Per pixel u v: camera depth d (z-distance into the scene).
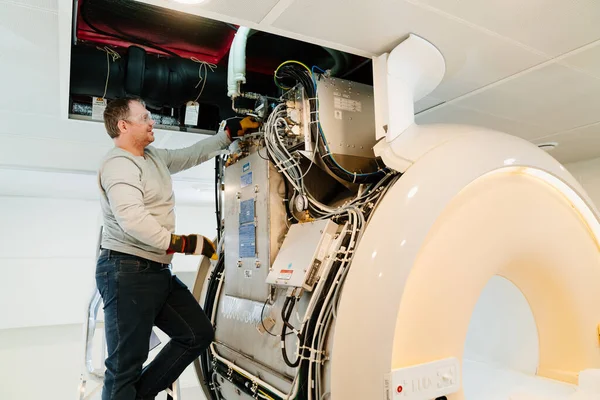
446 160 1.48
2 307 4.92
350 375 1.30
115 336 1.62
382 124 1.74
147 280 1.70
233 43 2.08
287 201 2.03
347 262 1.51
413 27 1.61
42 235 5.21
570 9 1.53
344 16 1.50
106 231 1.74
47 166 3.68
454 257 1.44
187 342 1.87
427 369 1.35
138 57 2.09
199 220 6.40
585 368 1.72
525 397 1.58
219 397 2.46
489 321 1.98
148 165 1.81
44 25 1.60
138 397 1.81
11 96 2.20
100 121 2.57
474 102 2.50
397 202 1.43
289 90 2.01
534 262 1.66
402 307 1.33
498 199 1.55
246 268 2.13
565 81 2.20
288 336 1.72
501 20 1.58
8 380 4.94
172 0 1.37
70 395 5.17
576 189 1.69
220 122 2.62
